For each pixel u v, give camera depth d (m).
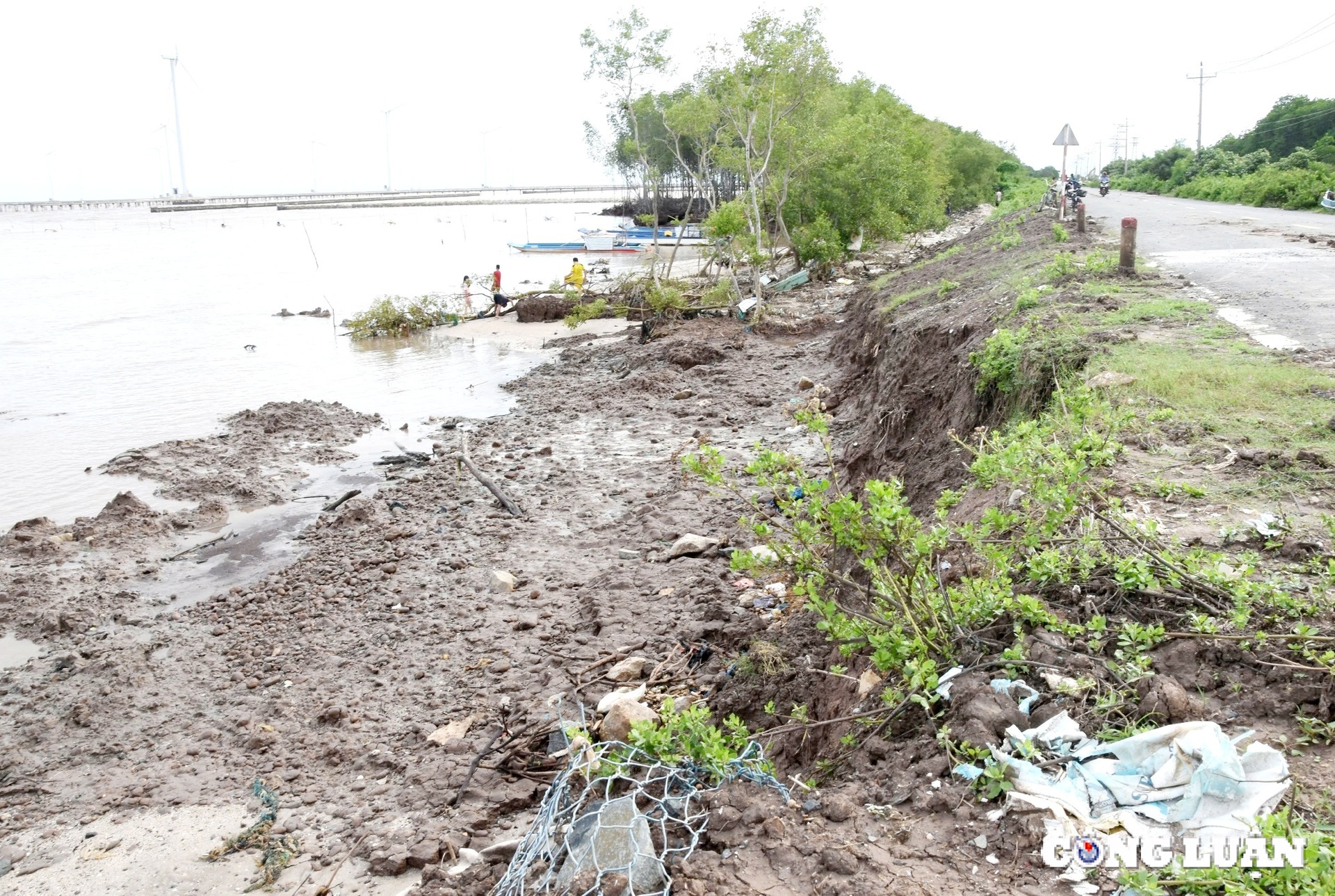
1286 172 36.59
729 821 4.35
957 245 26.70
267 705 8.88
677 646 8.92
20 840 7.12
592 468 15.80
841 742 5.41
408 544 12.73
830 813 4.31
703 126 35.59
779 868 4.00
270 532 13.84
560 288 34.34
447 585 11.27
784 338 25.25
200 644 10.33
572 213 155.88
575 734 7.40
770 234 39.12
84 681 9.62
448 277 49.44
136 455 17.20
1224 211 31.72
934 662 4.98
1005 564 5.53
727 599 9.70
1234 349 9.59
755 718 7.26
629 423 18.62
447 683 8.99
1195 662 4.73
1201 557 5.35
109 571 12.40
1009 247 20.66
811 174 35.78
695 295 30.47
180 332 32.12
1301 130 60.19
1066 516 5.68
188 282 48.59
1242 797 3.74
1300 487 6.41
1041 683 4.77
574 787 6.06
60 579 12.10
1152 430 7.66
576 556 11.98
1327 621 4.76
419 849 6.39
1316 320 10.72
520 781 7.25
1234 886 3.23
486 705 8.49
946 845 3.93
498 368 25.83
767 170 34.97
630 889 3.91
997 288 15.00
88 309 37.75
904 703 4.93
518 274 50.03
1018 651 4.82
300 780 7.67
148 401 21.94
